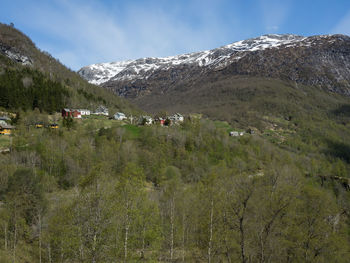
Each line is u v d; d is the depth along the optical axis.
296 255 31.11
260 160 111.38
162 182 71.00
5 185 42.44
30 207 38.31
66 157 68.38
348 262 32.03
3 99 104.81
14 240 32.78
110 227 22.30
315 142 182.38
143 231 29.00
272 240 29.97
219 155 103.81
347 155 160.75
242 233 27.17
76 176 61.62
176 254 38.19
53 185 57.03
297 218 34.44
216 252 31.62
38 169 61.38
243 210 28.92
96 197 22.33
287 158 117.19
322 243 31.80
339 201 59.91
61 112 125.88
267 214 32.94
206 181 60.31
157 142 98.56
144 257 30.95
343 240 33.88
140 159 81.44
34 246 36.09
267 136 188.62
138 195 27.25
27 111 101.75
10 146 71.00
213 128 125.94
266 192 38.78
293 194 38.59
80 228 20.91
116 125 116.88
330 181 91.31
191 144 104.19
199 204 39.53
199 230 38.50
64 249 24.05
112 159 73.69
